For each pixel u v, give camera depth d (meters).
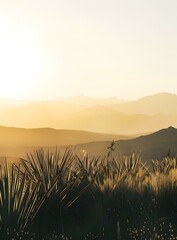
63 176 12.05
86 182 11.75
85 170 12.81
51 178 11.81
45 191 10.88
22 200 9.50
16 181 9.82
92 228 10.05
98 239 9.47
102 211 10.91
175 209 11.41
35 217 9.75
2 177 9.55
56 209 10.23
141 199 11.83
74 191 11.09
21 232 9.12
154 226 10.15
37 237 9.28
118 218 10.67
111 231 9.87
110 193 11.53
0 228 9.14
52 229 9.99
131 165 16.77
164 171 15.12
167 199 11.73
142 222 10.49
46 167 12.39
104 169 13.59
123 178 12.90
